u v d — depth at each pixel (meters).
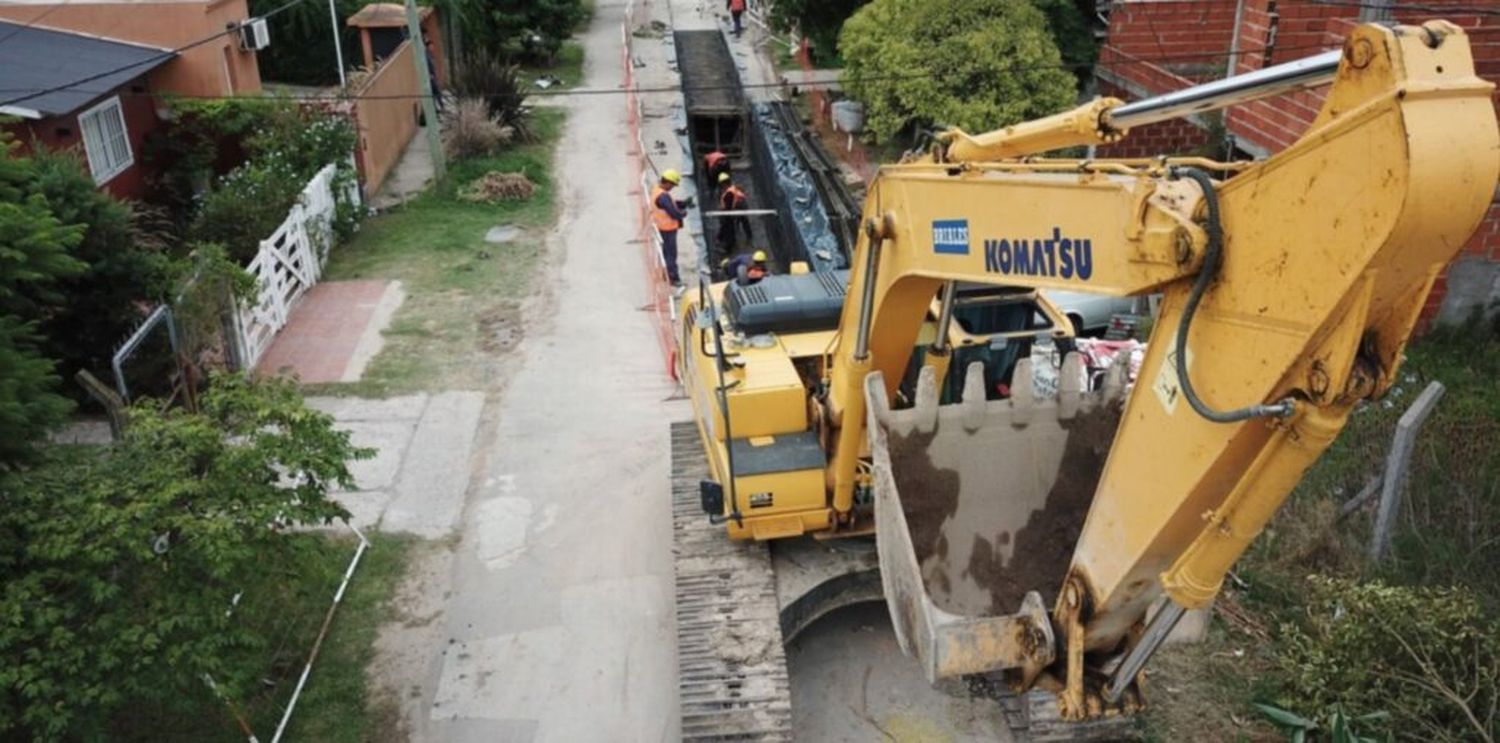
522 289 14.86
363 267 15.58
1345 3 10.47
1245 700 7.15
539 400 11.83
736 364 7.52
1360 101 2.77
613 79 25.66
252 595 7.85
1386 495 7.82
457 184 18.86
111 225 10.92
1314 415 3.07
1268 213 3.10
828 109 21.80
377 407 11.66
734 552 7.61
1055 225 4.22
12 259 6.93
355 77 20.16
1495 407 9.54
